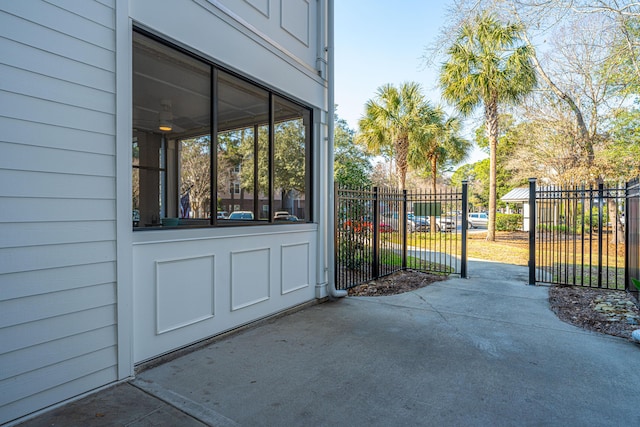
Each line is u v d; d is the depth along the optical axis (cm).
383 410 240
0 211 212
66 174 242
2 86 213
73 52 245
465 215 734
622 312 460
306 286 515
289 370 299
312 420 227
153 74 387
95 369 258
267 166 464
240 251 398
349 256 637
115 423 220
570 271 806
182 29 324
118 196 273
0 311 212
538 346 360
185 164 480
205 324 355
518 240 1557
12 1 217
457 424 224
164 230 315
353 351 343
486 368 307
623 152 1246
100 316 261
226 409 239
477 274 768
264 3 439
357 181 812
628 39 928
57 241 238
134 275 290
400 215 813
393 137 1510
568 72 1291
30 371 225
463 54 1348
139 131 471
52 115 235
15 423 216
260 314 428
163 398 252
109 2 266
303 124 529
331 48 553
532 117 1409
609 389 271
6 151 215
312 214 539
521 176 1650
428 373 296
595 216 1525
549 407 245
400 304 525
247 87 432
